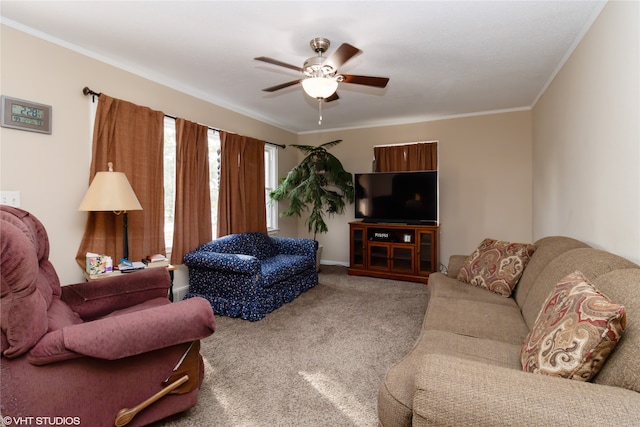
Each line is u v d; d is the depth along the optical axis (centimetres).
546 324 125
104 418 137
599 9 197
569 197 261
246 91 356
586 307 108
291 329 276
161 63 281
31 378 124
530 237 424
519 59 272
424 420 91
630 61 162
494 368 96
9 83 211
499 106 416
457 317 192
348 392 187
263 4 195
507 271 243
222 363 219
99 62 263
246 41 242
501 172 436
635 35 157
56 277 180
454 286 259
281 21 214
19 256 121
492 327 178
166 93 320
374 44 246
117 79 276
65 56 241
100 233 257
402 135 493
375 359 224
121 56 267
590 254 165
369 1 192
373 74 305
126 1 192
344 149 533
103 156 258
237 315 301
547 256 211
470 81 325
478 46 249
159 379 150
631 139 162
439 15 207
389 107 417
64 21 214
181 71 299
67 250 243
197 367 162
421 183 447
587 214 222
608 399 80
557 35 232
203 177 351
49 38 231
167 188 336
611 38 183
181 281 336
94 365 135
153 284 218
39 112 225
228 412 169
